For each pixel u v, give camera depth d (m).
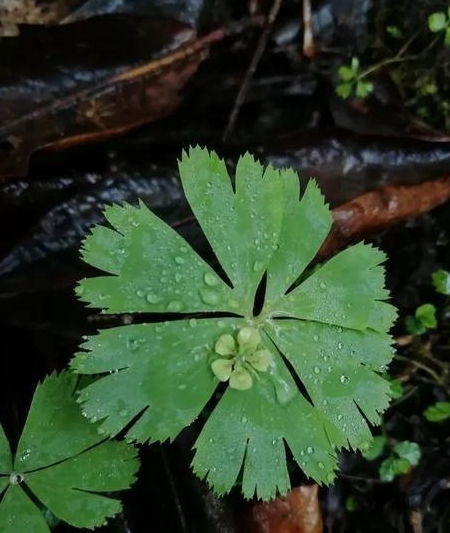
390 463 0.22
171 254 0.16
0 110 0.19
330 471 0.17
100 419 0.17
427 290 0.24
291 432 0.17
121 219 0.16
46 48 0.19
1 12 0.20
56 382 0.17
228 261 0.17
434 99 0.22
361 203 0.22
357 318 0.17
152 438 0.16
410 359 0.23
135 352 0.16
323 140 0.22
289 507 0.21
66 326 0.20
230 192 0.17
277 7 0.22
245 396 0.16
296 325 0.17
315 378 0.17
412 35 0.22
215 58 0.22
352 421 0.17
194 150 0.17
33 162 0.20
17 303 0.20
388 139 0.22
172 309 0.16
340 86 0.22
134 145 0.21
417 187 0.22
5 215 0.20
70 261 0.20
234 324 0.17
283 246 0.17
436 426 0.23
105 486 0.17
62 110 0.19
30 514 0.17
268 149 0.22
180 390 0.16
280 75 0.22
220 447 0.16
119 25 0.20
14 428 0.20
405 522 0.22
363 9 0.22
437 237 0.23
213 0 0.21
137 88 0.20
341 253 0.17
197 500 0.20
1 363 0.21
